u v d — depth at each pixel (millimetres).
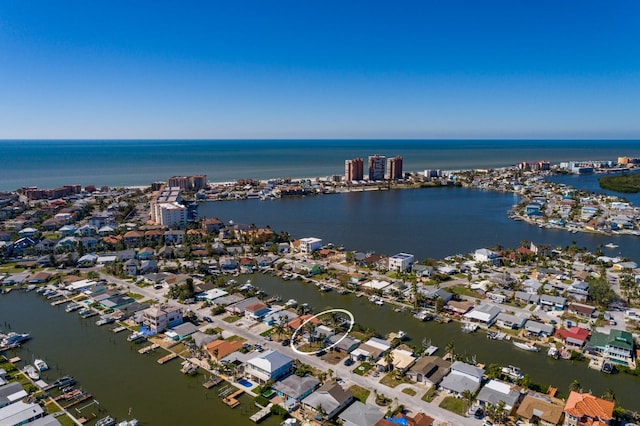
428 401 93875
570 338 118250
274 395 96750
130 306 142875
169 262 196375
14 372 105688
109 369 107562
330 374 102688
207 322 133875
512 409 89562
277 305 147625
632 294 149625
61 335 125875
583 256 195000
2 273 180375
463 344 120500
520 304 146875
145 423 87500
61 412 90438
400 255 190625
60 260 191500
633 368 106250
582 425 82375
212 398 95875
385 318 138000
